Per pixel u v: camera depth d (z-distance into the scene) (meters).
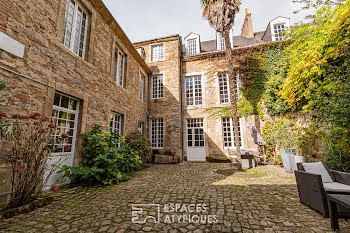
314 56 5.33
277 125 7.57
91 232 1.89
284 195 3.21
